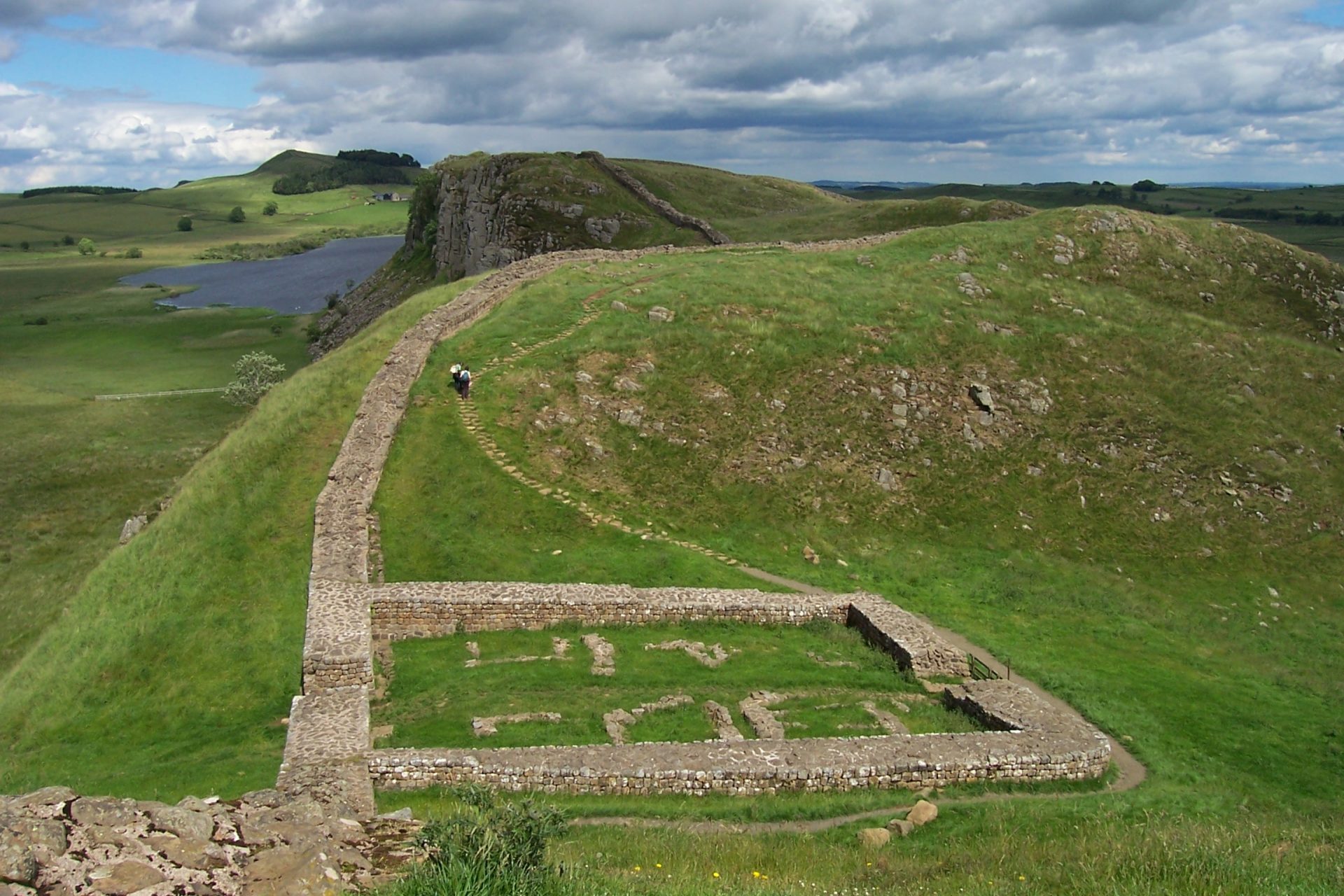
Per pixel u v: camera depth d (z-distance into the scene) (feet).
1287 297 177.17
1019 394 132.98
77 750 65.21
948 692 71.15
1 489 162.71
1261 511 121.19
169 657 73.97
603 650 75.31
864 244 185.06
